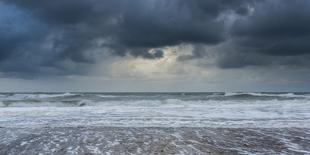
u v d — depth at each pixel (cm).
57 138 1051
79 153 829
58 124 1420
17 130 1238
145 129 1243
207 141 986
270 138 1038
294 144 945
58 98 3566
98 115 1783
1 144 958
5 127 1327
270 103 2727
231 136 1075
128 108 2273
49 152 845
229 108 2178
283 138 1038
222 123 1416
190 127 1293
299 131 1177
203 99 3209
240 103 2742
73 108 2306
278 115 1722
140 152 837
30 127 1324
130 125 1369
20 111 2067
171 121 1497
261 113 1827
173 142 970
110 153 827
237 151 853
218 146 915
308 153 833
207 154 816
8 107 2469
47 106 2648
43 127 1321
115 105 2641
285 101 2967
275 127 1283
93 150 863
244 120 1516
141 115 1759
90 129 1252
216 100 3098
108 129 1249
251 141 989
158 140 1002
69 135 1109
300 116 1669
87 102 2841
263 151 855
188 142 970
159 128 1270
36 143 969
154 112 1927
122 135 1102
